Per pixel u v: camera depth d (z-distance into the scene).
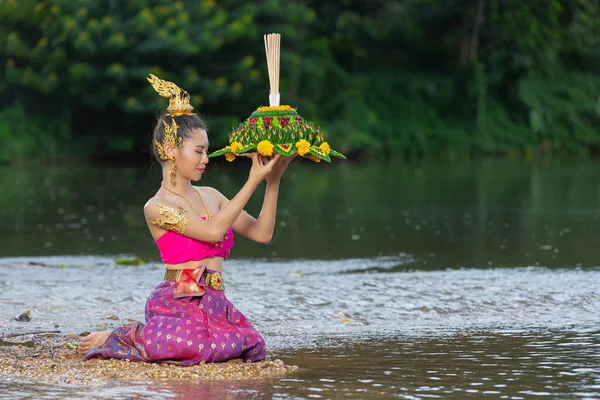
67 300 11.96
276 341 9.52
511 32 61.47
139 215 23.34
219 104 49.75
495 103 60.88
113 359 8.51
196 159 8.75
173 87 8.86
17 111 48.09
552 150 59.41
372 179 36.84
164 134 8.73
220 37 47.09
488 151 57.75
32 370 8.12
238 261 15.81
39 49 45.44
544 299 11.87
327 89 57.38
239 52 50.28
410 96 60.31
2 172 39.91
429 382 7.63
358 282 13.21
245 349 8.47
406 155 56.22
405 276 13.81
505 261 15.57
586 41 63.84
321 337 9.72
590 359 8.50
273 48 8.70
